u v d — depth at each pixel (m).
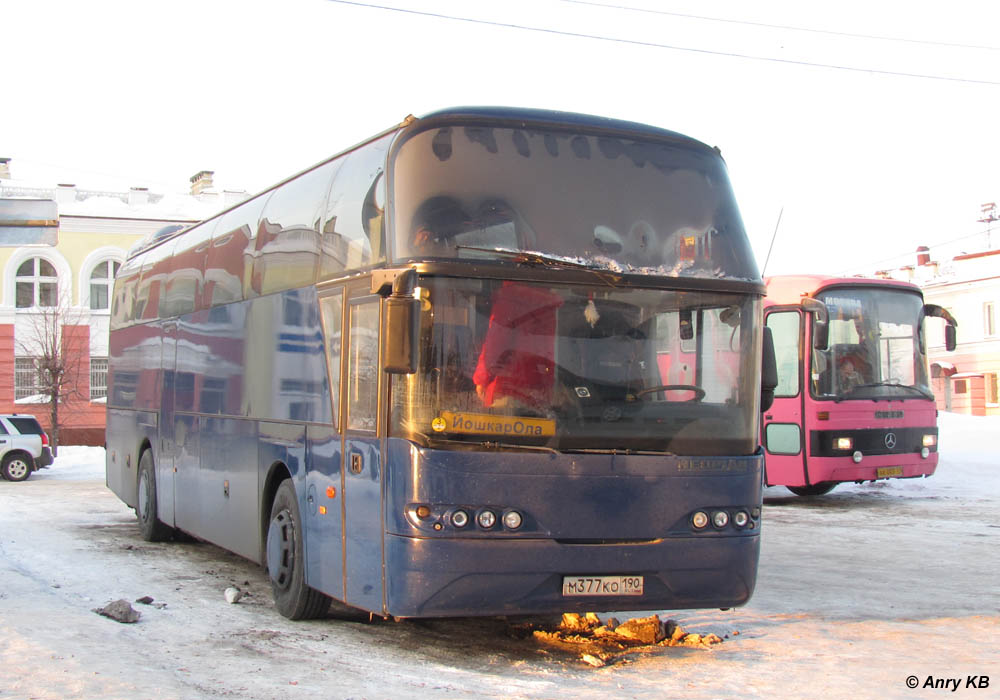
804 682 7.29
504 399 7.38
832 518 17.69
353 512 8.02
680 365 7.81
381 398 7.59
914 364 19.77
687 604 7.75
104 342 45.34
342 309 8.41
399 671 7.44
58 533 15.75
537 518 7.34
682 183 8.13
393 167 7.80
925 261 70.94
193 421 12.62
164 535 14.65
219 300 11.82
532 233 7.62
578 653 8.10
